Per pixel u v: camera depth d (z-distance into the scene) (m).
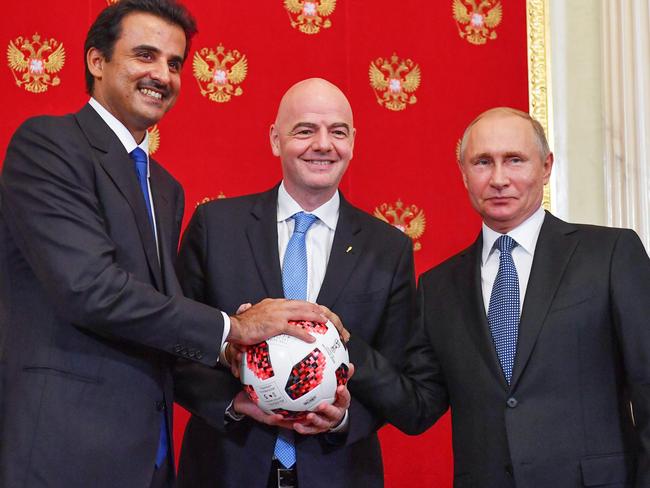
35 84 4.23
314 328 2.45
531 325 2.53
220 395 2.61
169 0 2.59
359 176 4.39
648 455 2.36
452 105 4.50
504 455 2.50
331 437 2.65
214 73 4.36
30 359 2.29
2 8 4.24
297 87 2.85
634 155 4.36
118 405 2.32
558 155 4.51
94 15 4.30
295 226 2.84
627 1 4.45
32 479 2.20
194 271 2.83
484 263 2.74
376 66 4.48
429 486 4.27
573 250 2.61
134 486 2.30
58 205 2.29
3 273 2.41
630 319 2.46
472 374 2.60
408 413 2.70
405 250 2.88
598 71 4.55
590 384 2.48
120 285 2.26
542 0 4.55
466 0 4.56
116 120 2.54
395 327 2.81
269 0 4.44
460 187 4.46
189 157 4.29
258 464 2.61
